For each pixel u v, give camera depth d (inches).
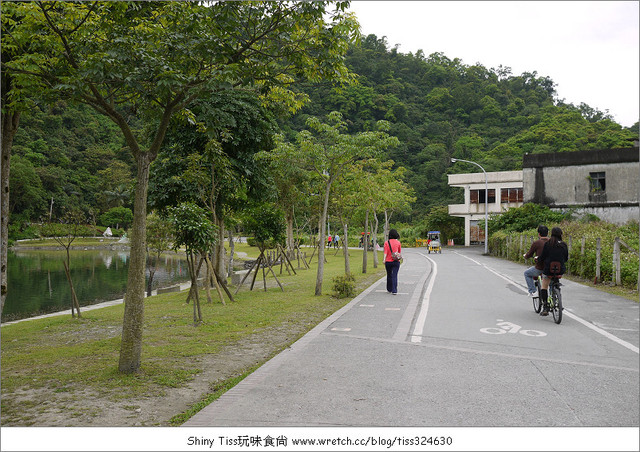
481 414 166.9
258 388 194.7
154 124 583.5
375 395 185.9
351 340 284.7
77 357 263.1
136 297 229.1
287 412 168.7
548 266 342.6
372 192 706.8
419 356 246.1
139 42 230.7
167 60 236.2
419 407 173.2
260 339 300.8
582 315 370.3
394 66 5078.7
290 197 946.1
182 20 249.8
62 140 4402.1
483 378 207.6
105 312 469.7
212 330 330.6
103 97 248.7
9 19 220.2
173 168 574.9
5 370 234.8
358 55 4820.4
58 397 191.2
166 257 1908.2
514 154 3410.4
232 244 763.4
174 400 187.5
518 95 5064.0
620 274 552.7
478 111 4500.5
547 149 3186.5
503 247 1258.6
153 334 319.3
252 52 262.2
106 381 212.4
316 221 1396.4
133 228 231.8
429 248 1648.6
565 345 270.4
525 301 451.2
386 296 490.9
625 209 1339.8
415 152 3971.5
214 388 202.5
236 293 535.2
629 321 345.4
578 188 1396.4
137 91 236.1
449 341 281.7
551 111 4109.3
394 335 299.0
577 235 834.2
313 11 248.4
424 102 4749.0
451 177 2046.0
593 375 212.1
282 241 582.6
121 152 4638.3
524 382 201.8
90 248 2854.3
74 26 233.3
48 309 631.2
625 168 1346.0
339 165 553.0
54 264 1595.7
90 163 4323.3
